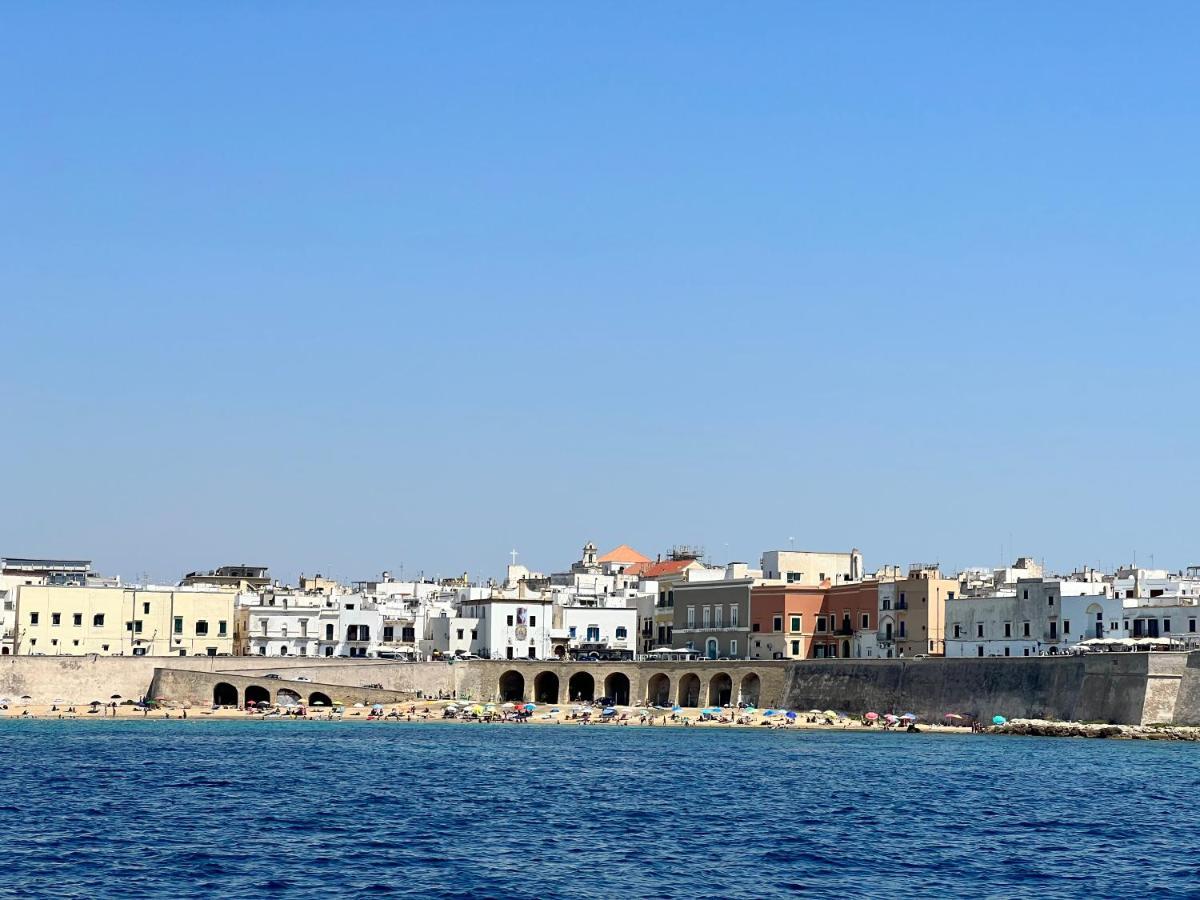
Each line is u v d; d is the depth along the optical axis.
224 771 168.75
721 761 186.12
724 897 96.81
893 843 118.31
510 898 95.75
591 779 163.50
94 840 115.88
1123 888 101.25
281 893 96.25
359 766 176.25
